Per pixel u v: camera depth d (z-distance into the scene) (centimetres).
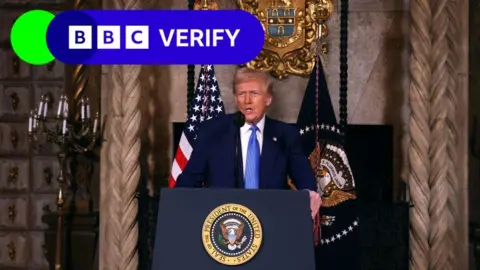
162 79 633
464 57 595
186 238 340
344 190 565
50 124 657
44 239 655
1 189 667
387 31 622
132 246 595
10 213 666
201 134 437
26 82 663
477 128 603
